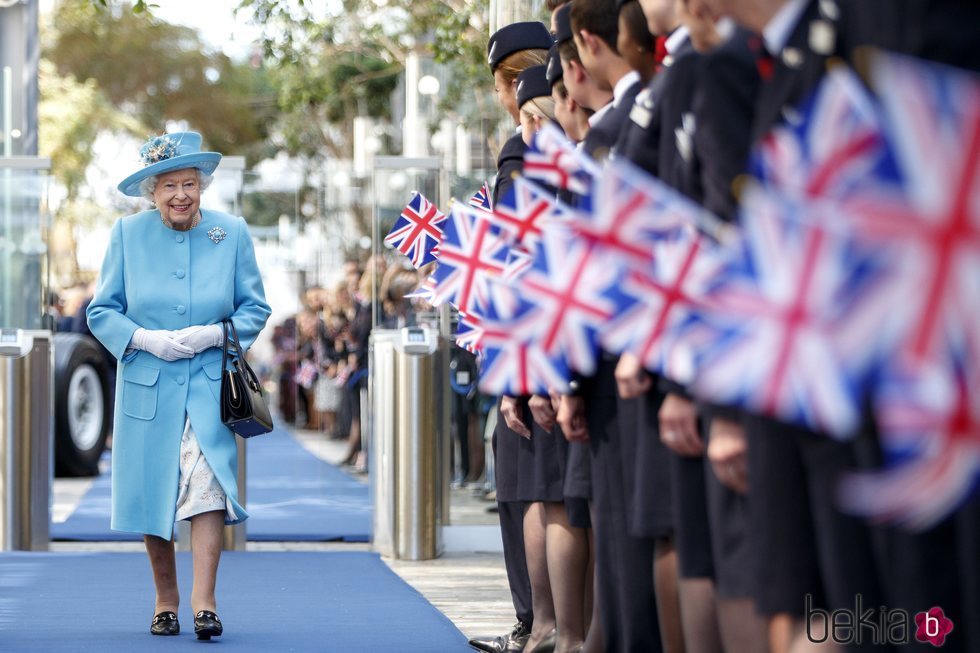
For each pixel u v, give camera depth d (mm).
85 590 14625
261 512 21828
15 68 20297
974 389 3594
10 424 18281
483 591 14852
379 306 18062
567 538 9328
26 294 18578
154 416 11938
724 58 5699
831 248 3740
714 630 6488
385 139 54344
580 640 9297
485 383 5762
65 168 61406
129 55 68625
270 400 42406
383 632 12055
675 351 4406
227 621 12641
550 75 9438
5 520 18297
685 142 6078
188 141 12523
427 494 17625
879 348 3666
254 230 20406
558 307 5285
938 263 3605
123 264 12352
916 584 4758
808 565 5355
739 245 3934
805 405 3805
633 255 4875
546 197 6590
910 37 4293
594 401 7703
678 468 6520
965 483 3621
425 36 33750
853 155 3736
